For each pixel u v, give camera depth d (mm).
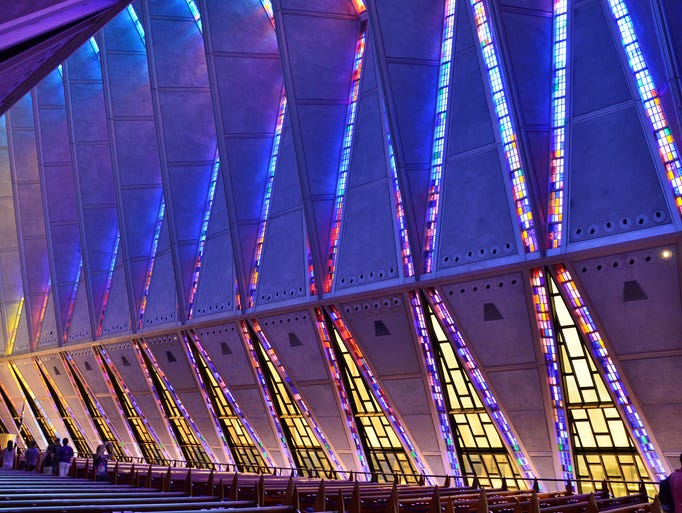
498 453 18984
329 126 21703
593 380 16453
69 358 34094
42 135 33250
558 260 15297
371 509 12102
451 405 19375
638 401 15578
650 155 14516
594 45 16141
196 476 17781
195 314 25234
